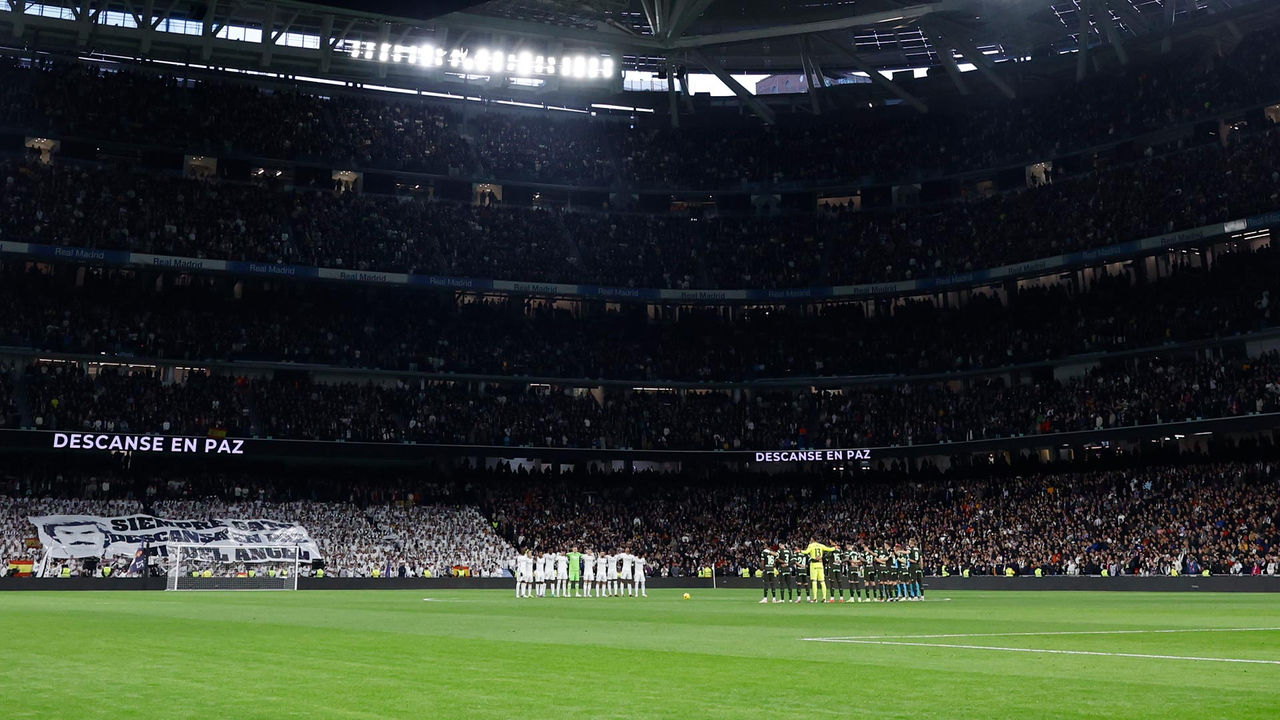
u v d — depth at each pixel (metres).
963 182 85.88
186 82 81.25
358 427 70.81
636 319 84.31
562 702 10.32
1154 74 78.81
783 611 31.84
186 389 69.38
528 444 74.19
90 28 67.00
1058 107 81.75
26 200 69.56
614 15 74.88
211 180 78.62
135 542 61.88
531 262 80.75
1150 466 66.75
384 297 79.94
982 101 85.56
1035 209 79.00
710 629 22.25
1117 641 18.14
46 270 71.56
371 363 74.94
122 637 18.62
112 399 66.56
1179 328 69.56
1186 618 26.61
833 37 80.38
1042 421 70.56
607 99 91.44
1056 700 10.30
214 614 28.34
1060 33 79.88
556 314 82.12
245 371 73.69
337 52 72.88
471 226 82.12
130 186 74.31
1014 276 76.31
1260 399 63.00
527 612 31.36
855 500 74.62
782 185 87.12
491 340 79.00
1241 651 15.85
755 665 13.92
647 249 85.06
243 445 67.25
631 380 78.94
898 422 75.56
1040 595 48.75
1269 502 58.19
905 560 41.75
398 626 23.27
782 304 84.19
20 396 65.50
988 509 68.50
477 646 17.30
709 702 10.31
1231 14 72.06
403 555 66.12
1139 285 74.31
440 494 73.44
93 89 75.88
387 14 44.84
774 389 81.12
